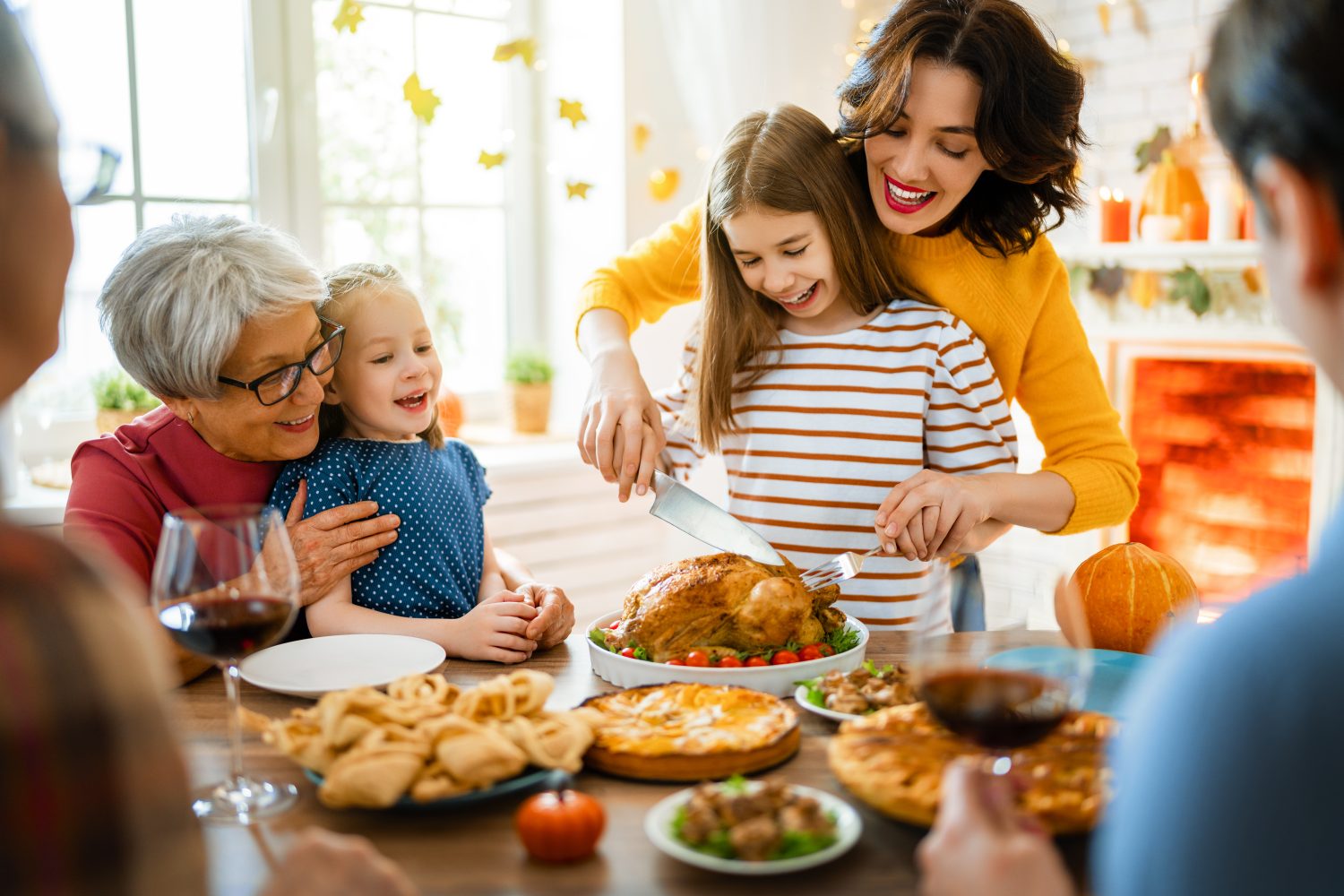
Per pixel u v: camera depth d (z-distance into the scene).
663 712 1.00
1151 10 3.10
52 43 2.48
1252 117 0.52
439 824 0.85
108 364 2.66
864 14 3.34
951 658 0.77
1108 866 0.53
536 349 3.30
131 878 0.45
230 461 1.46
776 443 1.63
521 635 1.29
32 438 2.56
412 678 1.00
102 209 2.59
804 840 0.75
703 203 1.59
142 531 1.38
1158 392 3.23
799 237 1.47
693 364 1.74
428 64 3.10
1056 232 3.32
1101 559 1.32
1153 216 3.06
